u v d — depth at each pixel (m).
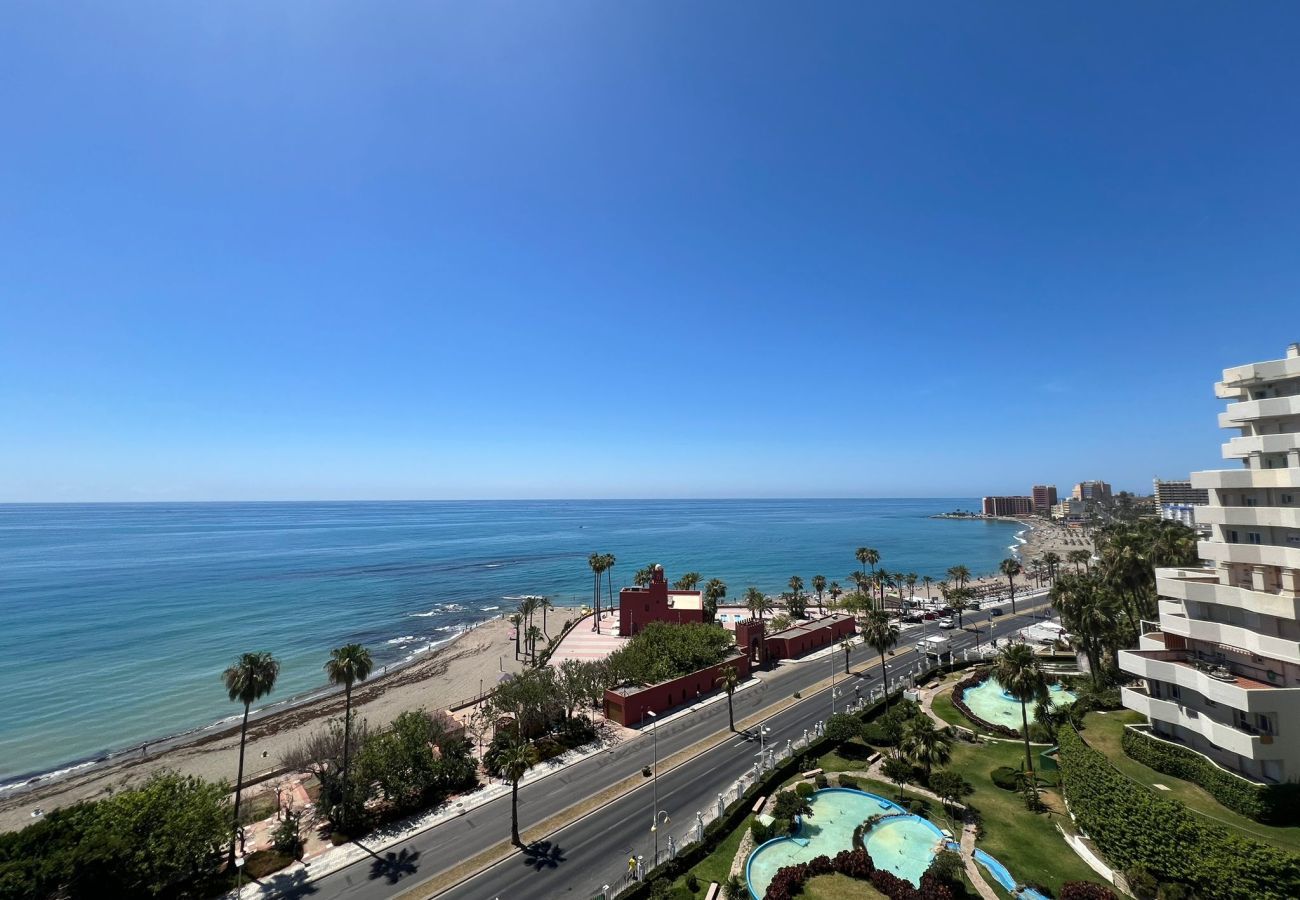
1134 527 126.94
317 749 54.59
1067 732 52.75
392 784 51.53
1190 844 36.81
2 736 79.69
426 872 43.47
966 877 40.94
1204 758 44.41
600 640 114.94
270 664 52.22
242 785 62.19
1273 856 33.28
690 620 115.69
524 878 42.34
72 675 101.81
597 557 132.00
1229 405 49.25
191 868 43.12
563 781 56.97
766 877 41.84
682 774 57.69
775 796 51.56
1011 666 55.91
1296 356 47.53
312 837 49.09
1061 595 79.25
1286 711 40.75
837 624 110.88
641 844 46.12
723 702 78.06
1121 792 41.72
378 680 104.50
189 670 105.19
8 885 34.00
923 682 83.88
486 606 165.25
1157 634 55.62
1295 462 45.62
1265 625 46.53
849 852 42.22
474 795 54.50
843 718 64.50
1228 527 50.22
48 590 175.12
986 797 52.03
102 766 71.06
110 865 38.16
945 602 147.38
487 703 72.69
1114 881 40.00
